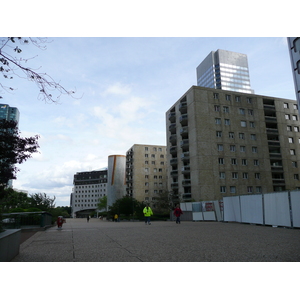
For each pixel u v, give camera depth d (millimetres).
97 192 176000
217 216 26500
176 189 59281
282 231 12555
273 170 54875
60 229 17375
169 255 6016
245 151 54094
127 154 99312
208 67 158500
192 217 31375
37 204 31578
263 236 10102
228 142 53406
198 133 52156
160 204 59062
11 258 5777
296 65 18531
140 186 90125
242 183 52281
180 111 58312
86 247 7477
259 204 17891
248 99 57094
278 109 58688
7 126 9328
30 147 9445
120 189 107875
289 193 14875
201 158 51250
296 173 56750
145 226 18094
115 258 5715
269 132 56594
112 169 109750
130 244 7984
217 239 9125
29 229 16141
